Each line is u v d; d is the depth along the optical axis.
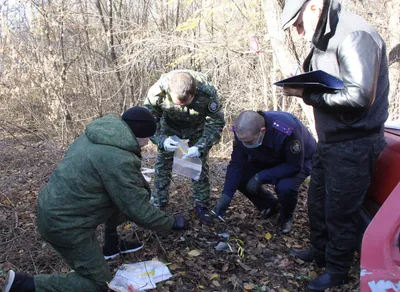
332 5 2.35
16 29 9.51
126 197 2.56
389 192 2.50
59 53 9.59
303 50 6.66
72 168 2.54
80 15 10.34
